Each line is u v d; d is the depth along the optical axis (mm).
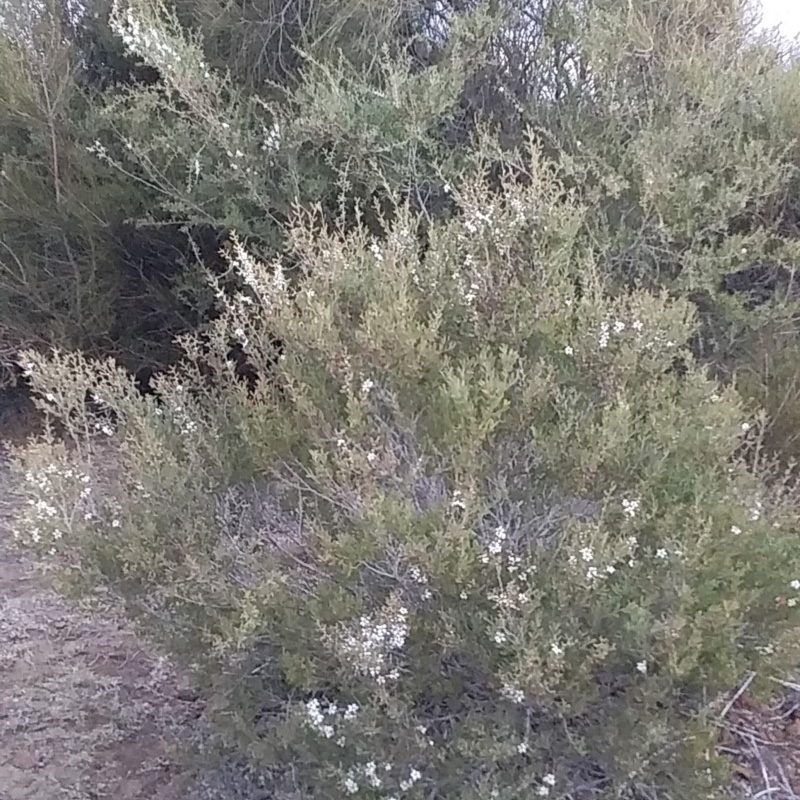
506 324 2676
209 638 2502
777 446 3611
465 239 2816
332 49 4918
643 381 2723
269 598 2510
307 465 2697
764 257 4164
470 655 2461
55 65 5270
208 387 3654
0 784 2893
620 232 4066
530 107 4840
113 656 3525
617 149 4383
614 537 2477
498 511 2555
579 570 2316
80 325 5621
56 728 3137
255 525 2859
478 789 2342
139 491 2826
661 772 2400
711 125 4434
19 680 3396
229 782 2781
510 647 2285
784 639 2438
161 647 2684
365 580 2570
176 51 4613
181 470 2797
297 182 4652
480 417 2432
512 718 2408
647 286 4102
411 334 2492
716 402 2688
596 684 2387
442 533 2318
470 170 4559
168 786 2859
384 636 2369
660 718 2342
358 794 2383
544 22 5062
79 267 5691
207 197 4957
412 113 4449
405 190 4633
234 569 2730
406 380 2523
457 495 2406
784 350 3984
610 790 2422
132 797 2826
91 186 5402
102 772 2938
